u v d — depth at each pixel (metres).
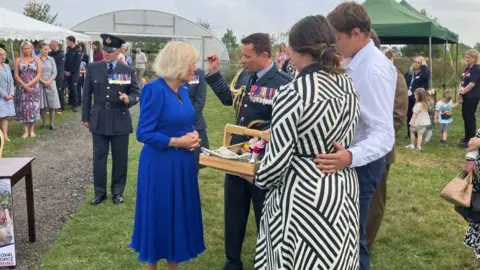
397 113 3.27
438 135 9.48
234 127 2.92
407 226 4.42
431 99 8.89
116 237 4.03
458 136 9.40
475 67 8.20
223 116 11.67
